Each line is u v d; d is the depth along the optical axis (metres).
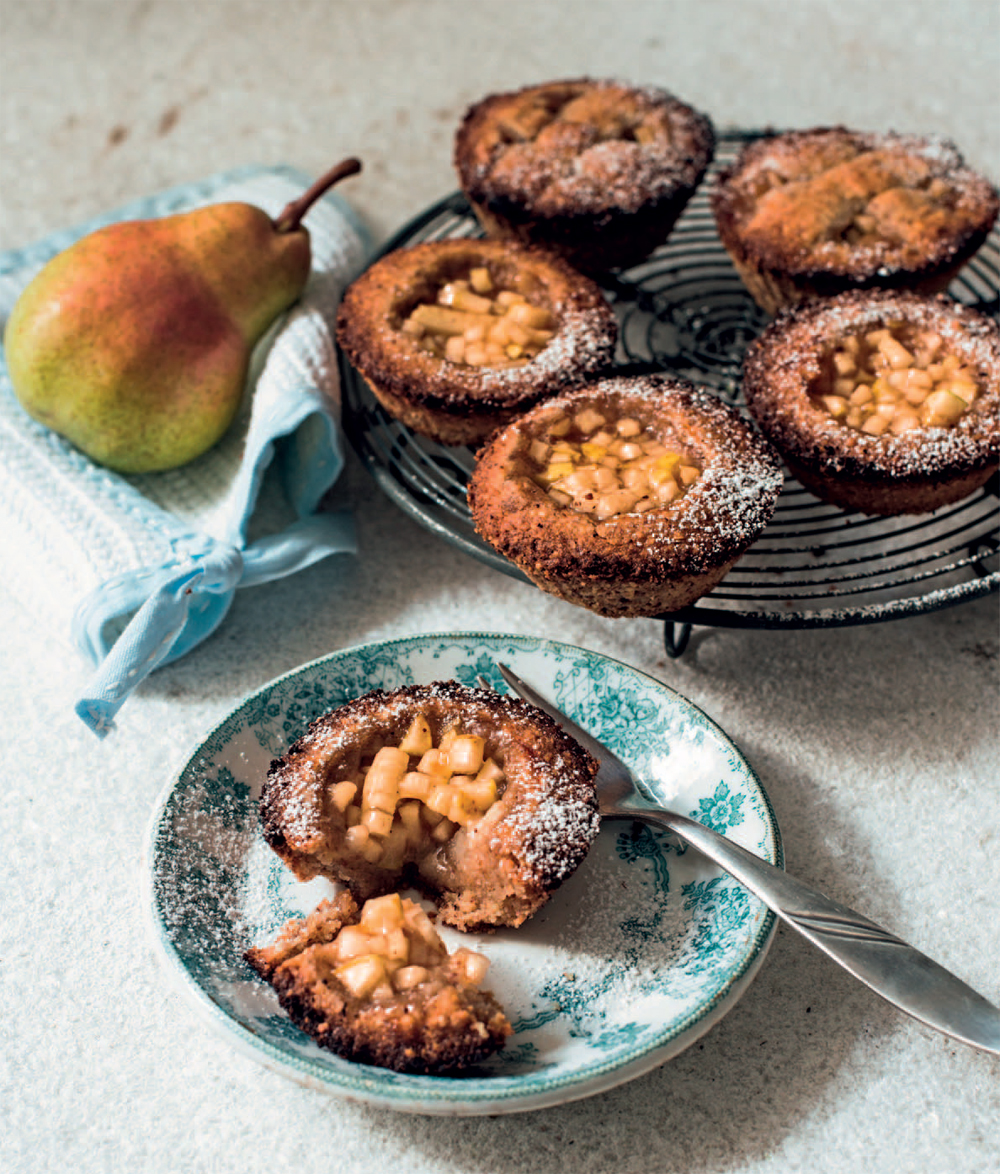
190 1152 0.42
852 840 0.46
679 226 0.66
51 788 0.48
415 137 0.69
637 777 0.46
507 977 0.43
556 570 0.47
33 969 0.44
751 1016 0.43
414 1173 0.41
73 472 0.53
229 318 0.53
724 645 0.51
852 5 0.76
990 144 0.67
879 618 0.47
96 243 0.52
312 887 0.44
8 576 0.51
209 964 0.42
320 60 0.74
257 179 0.65
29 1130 0.42
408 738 0.44
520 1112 0.42
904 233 0.55
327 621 0.52
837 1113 0.42
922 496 0.50
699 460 0.49
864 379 0.52
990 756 0.48
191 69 0.74
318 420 0.53
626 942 0.43
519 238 0.58
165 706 0.50
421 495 0.54
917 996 0.41
